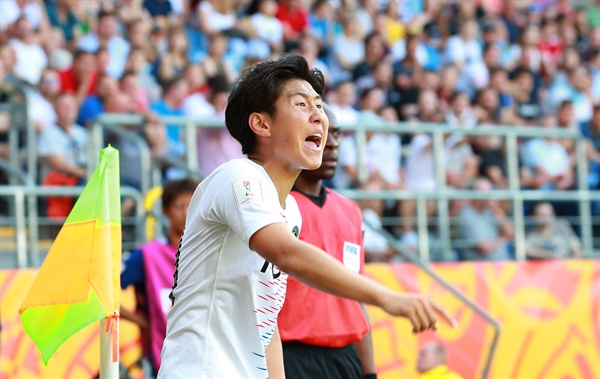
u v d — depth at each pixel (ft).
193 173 79.97
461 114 124.67
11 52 99.50
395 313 29.45
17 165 88.94
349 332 49.75
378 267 86.43
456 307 87.92
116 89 97.30
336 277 30.07
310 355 48.83
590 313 93.45
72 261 37.55
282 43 126.82
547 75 147.23
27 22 102.58
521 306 91.15
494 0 153.69
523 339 90.12
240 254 33.37
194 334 33.14
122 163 84.84
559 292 93.09
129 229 83.05
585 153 120.78
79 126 95.14
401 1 146.82
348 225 51.47
